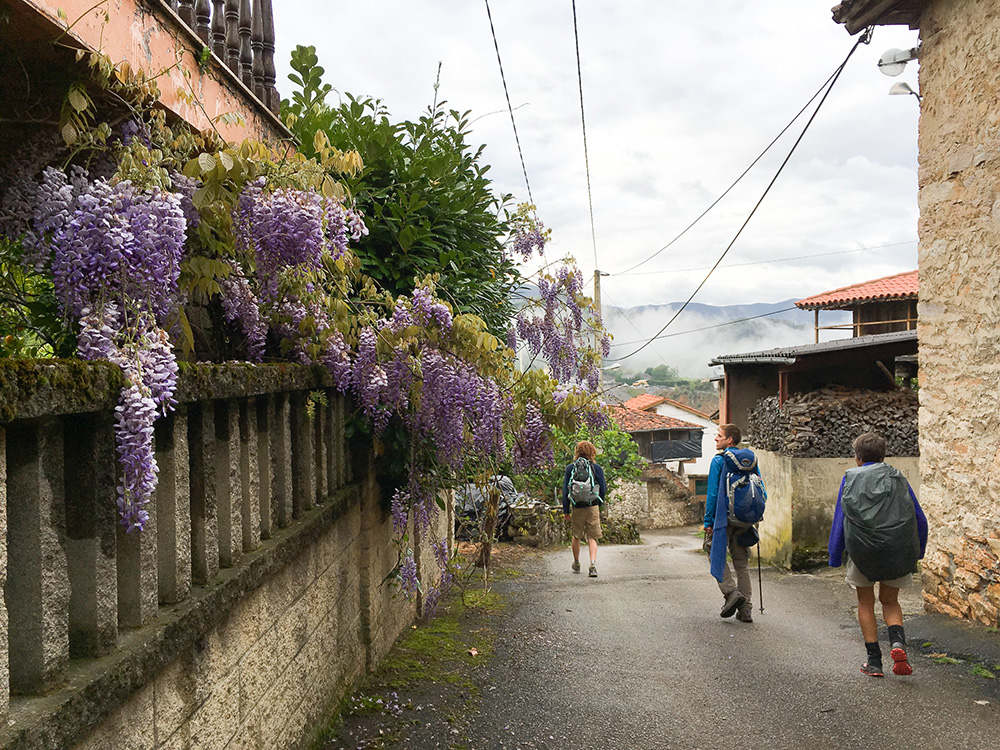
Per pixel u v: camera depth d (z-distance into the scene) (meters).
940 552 6.25
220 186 2.74
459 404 3.93
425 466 5.00
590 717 4.25
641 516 23.16
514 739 3.94
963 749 3.78
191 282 2.89
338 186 3.17
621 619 6.58
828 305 21.39
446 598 7.26
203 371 2.40
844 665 5.11
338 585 4.19
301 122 5.24
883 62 6.82
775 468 9.88
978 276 5.74
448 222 5.79
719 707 4.40
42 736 1.52
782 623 6.37
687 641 5.82
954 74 5.99
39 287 2.64
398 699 4.42
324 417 4.17
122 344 1.98
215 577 2.57
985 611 5.66
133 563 2.06
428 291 3.91
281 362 3.52
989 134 5.58
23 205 2.50
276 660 3.13
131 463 1.81
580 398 4.93
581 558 10.80
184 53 3.03
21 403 1.51
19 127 2.61
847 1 6.59
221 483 2.70
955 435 6.05
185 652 2.29
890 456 9.20
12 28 2.20
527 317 6.32
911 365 10.25
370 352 3.85
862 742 3.89
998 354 5.52
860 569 4.82
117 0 2.54
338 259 3.47
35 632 1.64
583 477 8.96
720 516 6.44
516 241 6.85
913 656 5.28
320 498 3.99
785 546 9.41
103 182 2.03
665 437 34.75
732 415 12.59
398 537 5.71
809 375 10.55
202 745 2.40
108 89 2.54
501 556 10.78
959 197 5.96
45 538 1.67
